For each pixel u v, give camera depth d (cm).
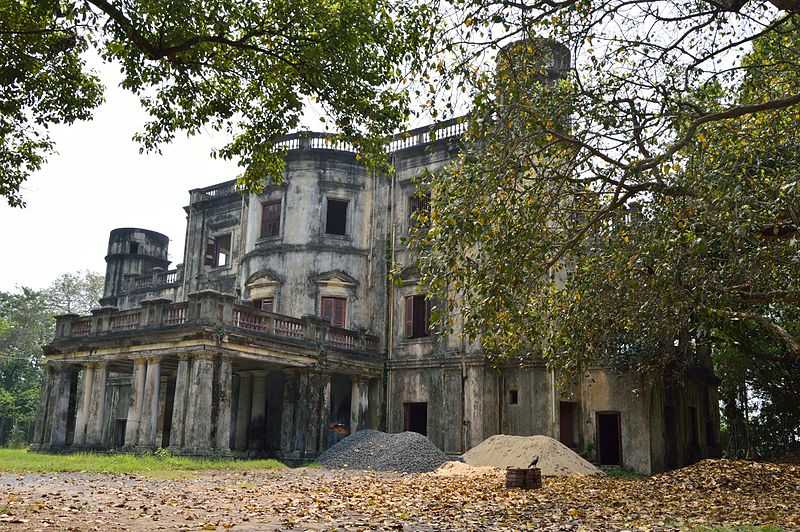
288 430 2542
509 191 1109
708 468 1808
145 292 3781
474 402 2623
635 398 2333
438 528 928
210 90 1305
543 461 2047
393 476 1928
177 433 2183
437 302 2792
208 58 1246
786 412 3125
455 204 1114
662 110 1140
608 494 1415
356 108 1267
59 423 2620
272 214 3086
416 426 2811
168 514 1032
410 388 2816
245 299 3053
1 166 1416
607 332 1505
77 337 2614
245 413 2806
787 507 1182
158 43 1078
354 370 2766
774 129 1134
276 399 2858
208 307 2236
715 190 977
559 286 2356
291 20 1179
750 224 931
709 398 3005
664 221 1076
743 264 1069
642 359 2172
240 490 1427
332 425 2800
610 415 2427
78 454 2303
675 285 1052
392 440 2322
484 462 2161
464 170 1109
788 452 3111
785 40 1305
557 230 1302
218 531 877
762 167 1069
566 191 1205
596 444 2400
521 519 1027
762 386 3045
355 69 1225
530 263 1093
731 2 1039
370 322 2972
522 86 1125
